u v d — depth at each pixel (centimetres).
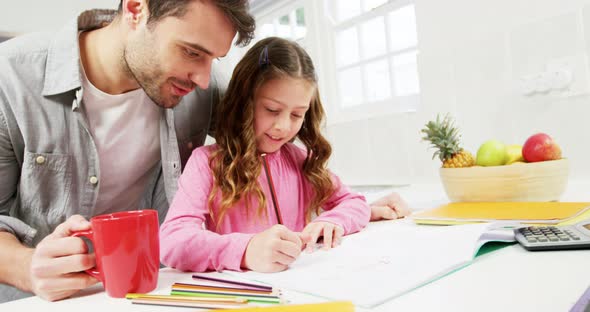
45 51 102
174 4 81
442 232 73
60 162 102
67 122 102
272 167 114
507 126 134
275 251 63
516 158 102
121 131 110
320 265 63
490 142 103
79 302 55
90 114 105
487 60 137
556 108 123
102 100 104
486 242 66
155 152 119
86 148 105
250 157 104
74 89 100
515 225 72
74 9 218
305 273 59
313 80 104
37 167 99
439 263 54
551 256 55
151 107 112
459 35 143
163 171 115
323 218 91
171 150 115
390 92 193
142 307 50
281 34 252
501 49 133
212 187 102
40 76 99
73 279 56
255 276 62
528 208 83
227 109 108
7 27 199
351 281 52
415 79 185
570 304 39
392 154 170
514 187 94
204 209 96
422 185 154
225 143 106
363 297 46
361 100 212
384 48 195
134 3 90
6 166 99
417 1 155
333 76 214
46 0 209
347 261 63
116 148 111
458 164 106
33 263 56
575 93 119
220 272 68
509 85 132
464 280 49
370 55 202
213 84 127
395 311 42
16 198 105
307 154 121
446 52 147
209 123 127
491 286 46
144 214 57
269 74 100
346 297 46
